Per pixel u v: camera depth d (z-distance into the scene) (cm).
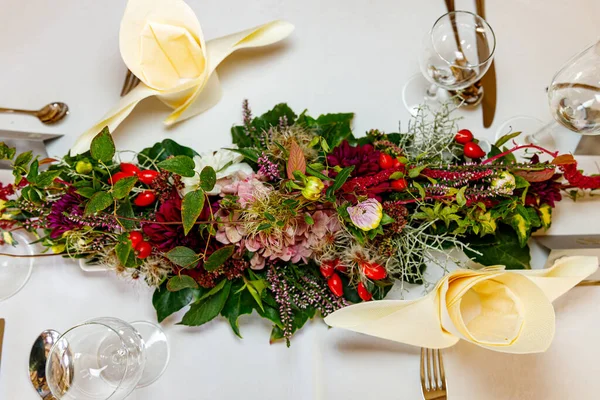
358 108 97
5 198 78
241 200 74
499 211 80
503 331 74
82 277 89
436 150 86
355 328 73
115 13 97
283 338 88
